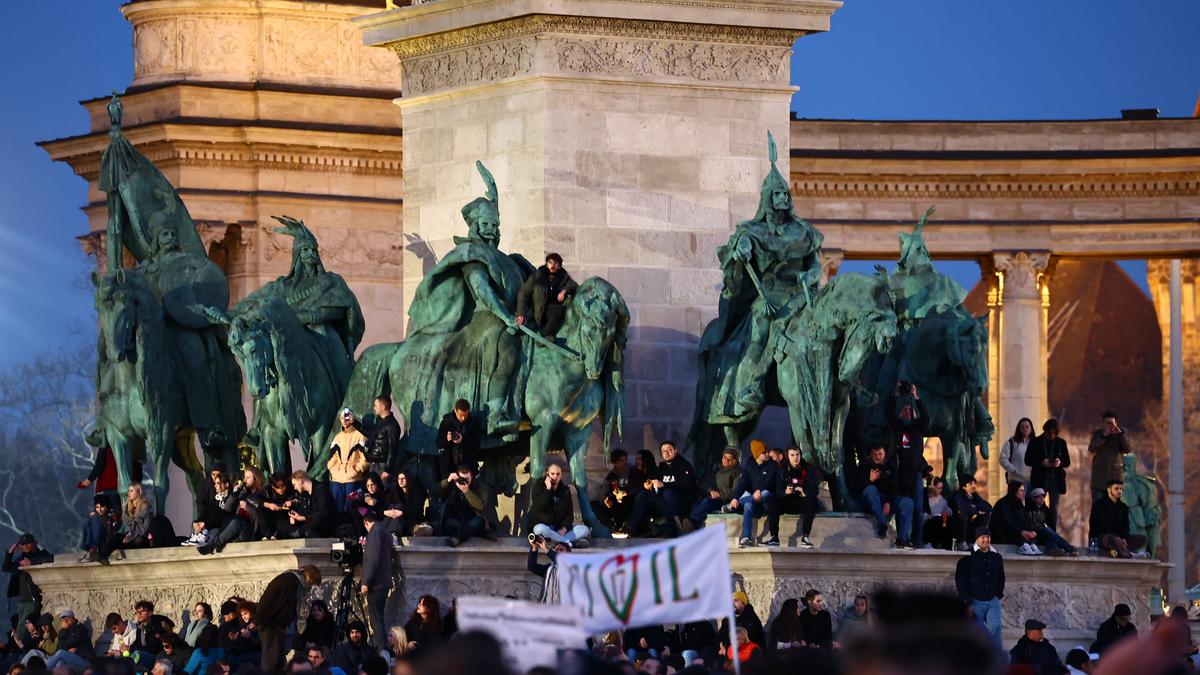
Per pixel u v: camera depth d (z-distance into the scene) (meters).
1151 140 70.44
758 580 39.62
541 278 42.16
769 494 39.75
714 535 15.73
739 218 47.50
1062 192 70.56
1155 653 10.53
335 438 42.78
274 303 45.50
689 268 47.06
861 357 39.88
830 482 41.16
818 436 40.47
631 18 46.62
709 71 47.47
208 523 42.59
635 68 46.94
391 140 69.75
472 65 47.66
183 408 48.34
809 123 70.19
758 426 47.09
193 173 68.69
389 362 44.38
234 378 49.31
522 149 46.69
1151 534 51.44
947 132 70.56
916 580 40.12
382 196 70.31
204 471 50.62
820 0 47.78
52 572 46.03
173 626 41.88
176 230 49.75
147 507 45.09
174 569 42.72
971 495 43.06
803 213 70.56
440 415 42.44
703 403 43.62
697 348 46.91
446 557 39.25
